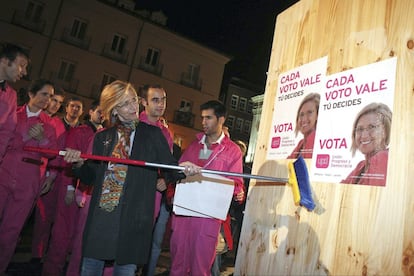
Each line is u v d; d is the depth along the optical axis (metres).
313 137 2.15
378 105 1.75
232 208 3.57
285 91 2.56
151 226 2.33
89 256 2.22
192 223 3.07
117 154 2.39
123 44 20.91
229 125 32.22
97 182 2.34
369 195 1.70
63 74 19.11
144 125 2.51
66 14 19.09
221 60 23.89
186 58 22.83
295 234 2.15
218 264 4.19
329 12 2.24
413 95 1.60
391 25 1.77
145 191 2.34
